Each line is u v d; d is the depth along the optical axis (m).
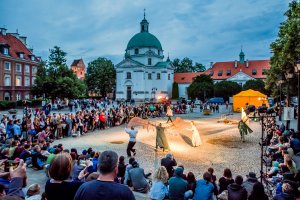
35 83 53.59
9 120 18.38
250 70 84.38
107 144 19.34
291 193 6.29
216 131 25.11
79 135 22.52
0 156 10.28
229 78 82.88
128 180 9.95
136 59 85.88
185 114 43.31
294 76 21.30
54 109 47.38
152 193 7.34
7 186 5.61
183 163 14.27
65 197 3.26
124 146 18.72
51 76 53.25
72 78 54.59
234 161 14.61
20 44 63.06
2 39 56.88
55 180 3.37
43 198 5.50
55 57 54.69
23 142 13.73
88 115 25.42
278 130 16.30
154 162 14.54
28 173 11.43
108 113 28.72
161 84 84.25
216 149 17.58
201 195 7.07
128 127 15.99
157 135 16.64
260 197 5.86
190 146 18.52
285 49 18.64
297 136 12.89
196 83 71.06
